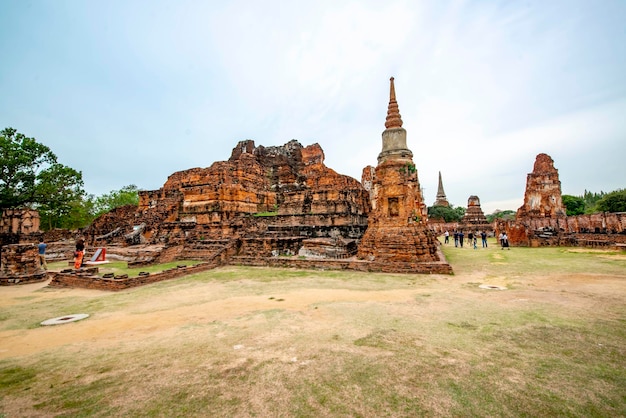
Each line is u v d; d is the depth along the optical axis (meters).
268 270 18.91
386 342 7.02
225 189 28.22
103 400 5.05
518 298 10.67
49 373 6.07
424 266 16.23
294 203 27.83
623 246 22.61
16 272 17.33
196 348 7.02
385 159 19.31
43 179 36.72
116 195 61.31
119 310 10.83
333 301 10.88
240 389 5.23
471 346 6.73
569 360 6.00
